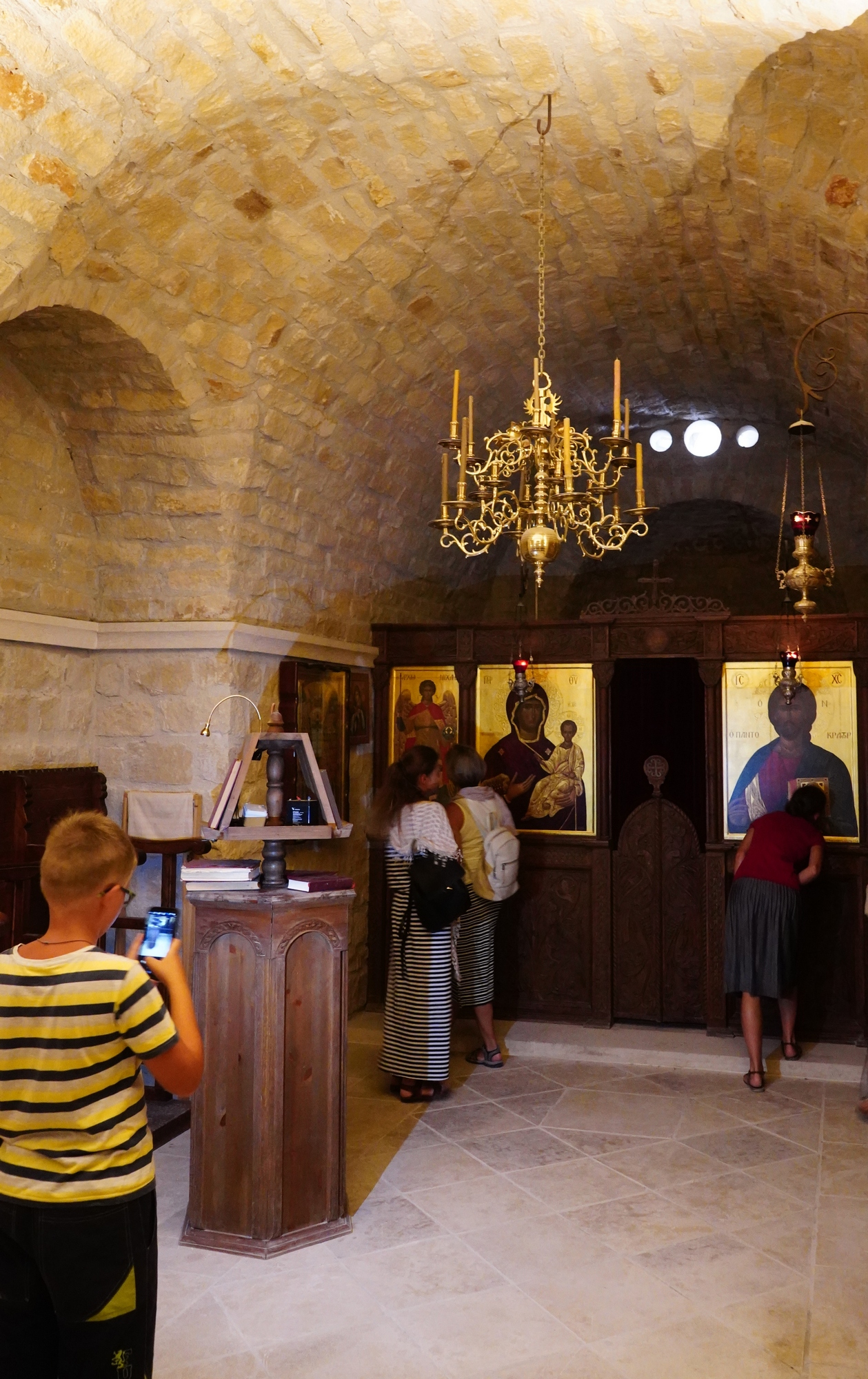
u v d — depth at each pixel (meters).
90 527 5.23
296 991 3.53
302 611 5.91
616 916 6.24
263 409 4.89
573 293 5.69
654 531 9.71
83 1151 1.92
